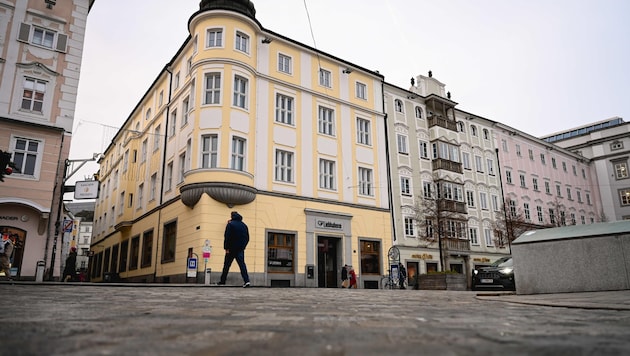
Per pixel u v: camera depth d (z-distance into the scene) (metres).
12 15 19.50
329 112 27.14
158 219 25.16
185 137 22.91
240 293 8.01
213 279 19.56
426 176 32.59
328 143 26.12
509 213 36.50
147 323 2.76
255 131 22.84
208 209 20.25
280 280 21.95
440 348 1.88
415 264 29.78
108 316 3.19
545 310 4.21
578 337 2.22
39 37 20.06
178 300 5.35
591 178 54.41
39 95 19.53
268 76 24.16
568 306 4.57
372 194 27.55
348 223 25.55
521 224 35.97
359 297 7.23
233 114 21.69
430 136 34.16
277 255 22.22
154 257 24.81
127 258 30.06
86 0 21.61
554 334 2.34
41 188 18.56
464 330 2.53
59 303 4.51
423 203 29.62
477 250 34.28
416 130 33.22
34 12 19.95
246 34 23.20
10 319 2.89
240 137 21.78
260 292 8.88
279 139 23.83
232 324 2.77
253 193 21.55
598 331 2.47
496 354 1.74
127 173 32.22
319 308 4.31
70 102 20.16
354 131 27.75
